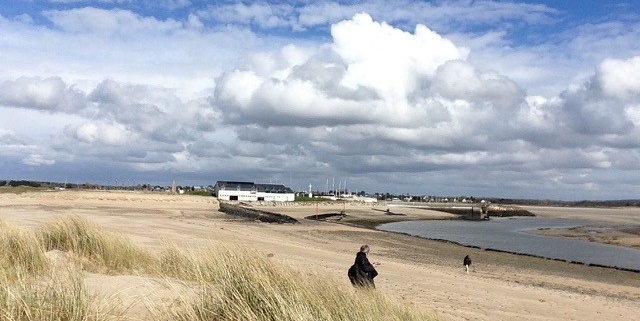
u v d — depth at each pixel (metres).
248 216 64.31
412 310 9.06
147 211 66.56
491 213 142.62
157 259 10.98
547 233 67.19
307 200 147.75
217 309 6.12
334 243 36.22
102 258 10.33
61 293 5.36
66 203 77.56
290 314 5.82
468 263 24.62
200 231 31.70
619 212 184.38
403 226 73.94
